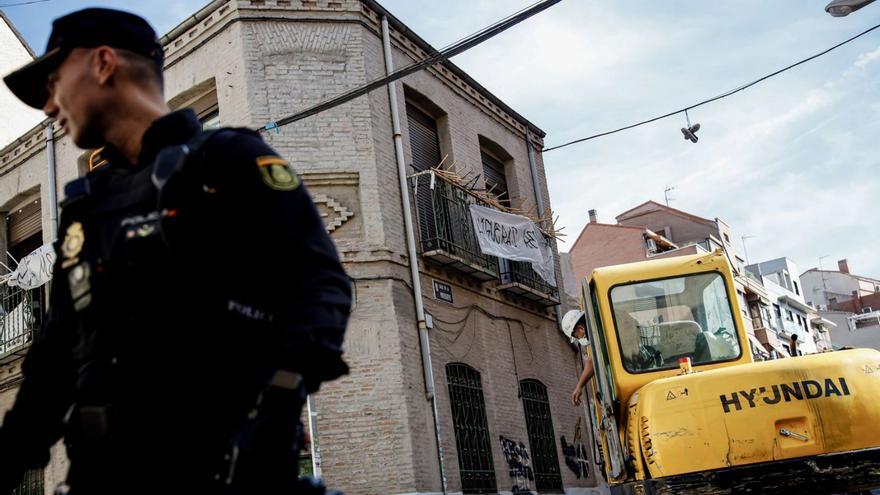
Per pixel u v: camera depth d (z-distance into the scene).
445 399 14.23
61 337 2.01
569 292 26.91
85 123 2.05
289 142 14.18
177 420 1.72
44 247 15.56
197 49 14.98
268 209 1.83
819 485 6.68
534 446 16.47
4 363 16.73
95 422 1.75
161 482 1.70
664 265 8.66
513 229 16.83
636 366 8.29
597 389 8.87
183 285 1.78
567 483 17.08
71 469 1.79
